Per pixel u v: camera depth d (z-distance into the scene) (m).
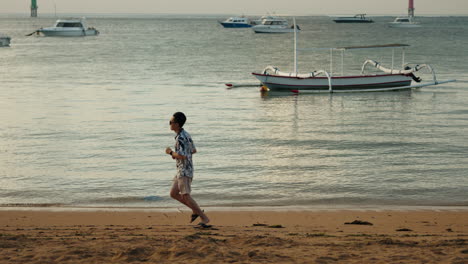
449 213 12.12
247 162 18.39
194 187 15.23
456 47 96.56
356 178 16.28
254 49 94.31
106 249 6.80
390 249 6.93
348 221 11.14
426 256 6.43
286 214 11.91
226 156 19.39
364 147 21.14
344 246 7.17
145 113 29.77
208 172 16.97
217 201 13.86
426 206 13.17
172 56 77.06
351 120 28.59
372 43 113.25
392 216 11.74
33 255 6.42
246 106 33.75
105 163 18.20
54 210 12.36
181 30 195.25
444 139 22.75
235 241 7.41
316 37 144.00
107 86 42.97
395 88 42.72
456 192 14.71
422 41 119.56
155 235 8.42
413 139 22.78
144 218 11.35
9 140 22.12
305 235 8.65
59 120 27.11
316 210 12.44
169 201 13.78
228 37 142.00
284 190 14.95
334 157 19.33
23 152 19.86
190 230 9.12
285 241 7.49
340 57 77.44
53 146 20.97
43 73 53.19
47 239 7.73
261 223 10.84
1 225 10.45
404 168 17.56
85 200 13.87
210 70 57.44
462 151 20.28
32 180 15.92
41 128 24.88
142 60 69.75
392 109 32.94
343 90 41.50
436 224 10.77
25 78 48.62
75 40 121.94
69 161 18.45
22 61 67.19
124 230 9.30
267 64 65.50
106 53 82.25
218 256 6.29
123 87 42.44
